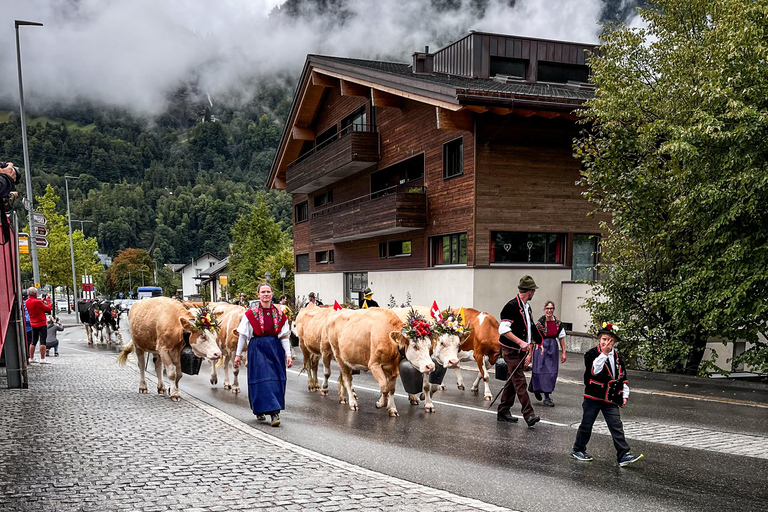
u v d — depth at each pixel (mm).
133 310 11242
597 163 16328
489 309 22438
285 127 39625
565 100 20562
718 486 6098
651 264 15680
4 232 6723
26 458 6629
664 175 15875
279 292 49031
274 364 8992
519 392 8883
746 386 13062
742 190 12633
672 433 8492
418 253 26484
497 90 21938
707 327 13984
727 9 14086
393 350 9672
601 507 5484
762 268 12805
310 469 6406
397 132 28047
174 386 10891
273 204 181250
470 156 22484
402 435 8312
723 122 12852
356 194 33156
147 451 7008
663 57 17219
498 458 7125
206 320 10672
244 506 5215
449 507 5309
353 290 34219
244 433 8102
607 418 6934
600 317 16391
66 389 11773
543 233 23234
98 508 5102
